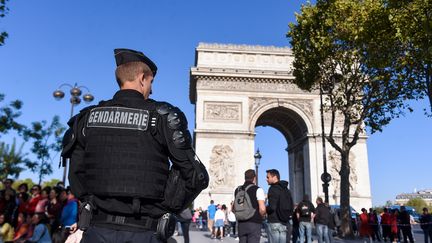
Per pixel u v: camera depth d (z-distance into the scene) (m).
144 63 5.73
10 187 21.47
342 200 44.12
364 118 43.31
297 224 31.69
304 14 41.91
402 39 29.92
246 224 14.65
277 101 77.62
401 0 28.83
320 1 39.94
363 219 41.38
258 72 78.06
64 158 5.58
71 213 19.36
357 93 44.62
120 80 5.60
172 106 5.39
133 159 4.82
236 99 76.94
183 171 4.95
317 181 72.88
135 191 4.69
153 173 4.85
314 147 75.06
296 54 43.78
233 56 80.69
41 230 19.39
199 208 65.00
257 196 14.62
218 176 71.56
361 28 34.84
